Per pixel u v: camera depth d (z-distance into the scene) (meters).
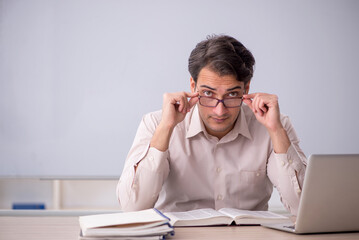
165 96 1.65
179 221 1.36
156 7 3.37
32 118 3.36
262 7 3.41
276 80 3.42
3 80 3.35
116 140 3.37
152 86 3.37
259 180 1.87
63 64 3.36
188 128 1.85
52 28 3.36
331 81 3.45
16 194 3.46
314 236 1.24
